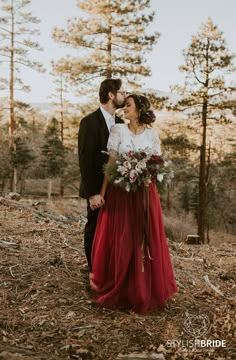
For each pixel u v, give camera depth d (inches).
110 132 167.0
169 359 134.2
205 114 757.9
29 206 321.7
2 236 229.0
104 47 802.2
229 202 1354.6
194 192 1355.8
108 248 166.6
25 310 155.1
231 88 741.3
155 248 163.9
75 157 1556.3
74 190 1616.6
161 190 169.0
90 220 181.0
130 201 164.4
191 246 304.0
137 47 772.0
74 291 171.0
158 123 785.6
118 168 158.7
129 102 167.0
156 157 162.1
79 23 787.4
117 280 161.0
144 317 157.0
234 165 1191.6
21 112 1243.8
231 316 163.8
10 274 180.2
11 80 1151.6
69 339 138.9
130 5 770.2
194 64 743.7
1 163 1220.5
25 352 124.7
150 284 162.7
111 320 153.0
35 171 1755.7
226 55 729.6
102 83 171.3
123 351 136.0
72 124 996.6
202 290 193.3
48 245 220.4
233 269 235.5
